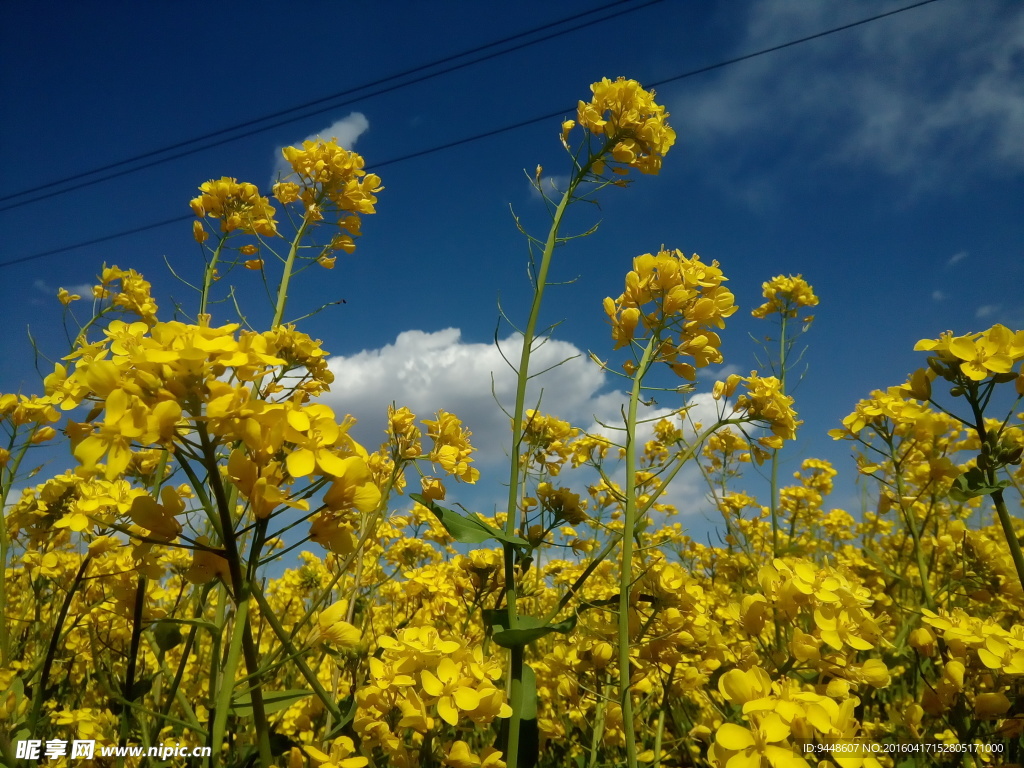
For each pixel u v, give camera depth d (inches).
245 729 11.4
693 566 20.5
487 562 12.8
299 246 14.7
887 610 15.2
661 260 10.5
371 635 12.3
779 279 22.8
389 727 8.8
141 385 6.6
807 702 7.4
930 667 11.9
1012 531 9.9
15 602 15.9
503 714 8.6
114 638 13.2
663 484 10.3
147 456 12.1
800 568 8.6
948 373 10.5
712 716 12.1
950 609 13.8
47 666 10.2
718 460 20.2
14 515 13.0
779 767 7.0
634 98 11.7
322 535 7.3
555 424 12.6
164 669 12.4
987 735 9.5
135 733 11.8
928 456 14.3
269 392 10.9
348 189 14.9
